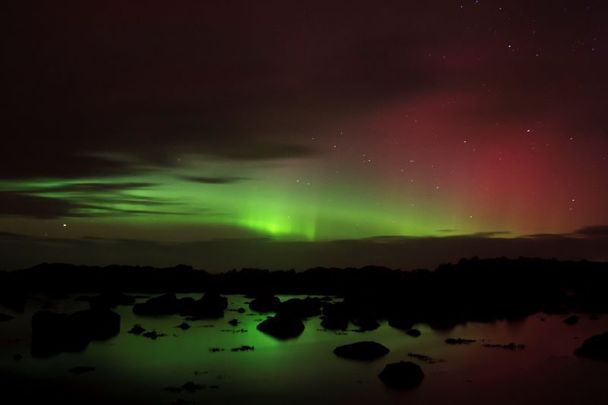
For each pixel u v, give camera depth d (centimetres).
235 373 862
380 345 1012
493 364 959
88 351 974
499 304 1512
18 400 721
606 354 1016
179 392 766
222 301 1426
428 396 783
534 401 774
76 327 1012
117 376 832
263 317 1330
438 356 1008
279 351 1006
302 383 823
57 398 732
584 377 887
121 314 1329
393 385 827
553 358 1005
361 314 1345
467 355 1018
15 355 933
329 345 1064
